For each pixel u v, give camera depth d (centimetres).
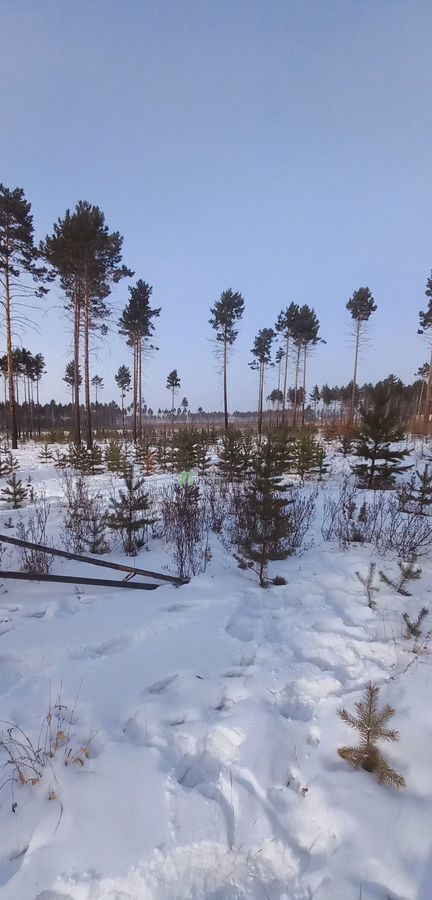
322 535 656
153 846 177
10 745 232
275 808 201
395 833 185
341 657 328
